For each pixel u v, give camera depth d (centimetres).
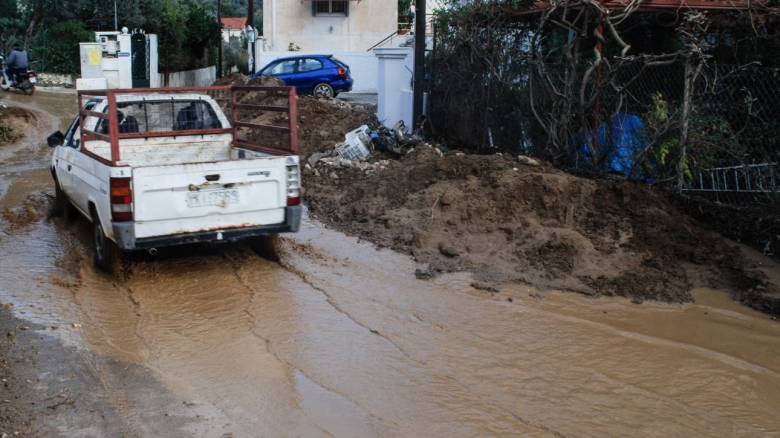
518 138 1155
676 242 806
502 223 856
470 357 572
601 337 615
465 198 900
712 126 874
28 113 1888
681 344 606
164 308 665
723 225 836
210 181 712
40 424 449
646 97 977
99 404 479
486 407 493
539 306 682
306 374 536
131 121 857
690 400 512
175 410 477
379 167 1161
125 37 2591
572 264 771
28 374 516
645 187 895
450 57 1342
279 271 773
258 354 569
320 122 1580
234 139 909
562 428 468
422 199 943
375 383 525
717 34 995
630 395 517
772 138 848
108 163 694
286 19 3534
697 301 703
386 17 3559
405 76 1532
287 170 753
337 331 617
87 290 709
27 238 876
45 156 1480
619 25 1095
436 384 525
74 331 601
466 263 788
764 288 711
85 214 817
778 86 845
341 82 2581
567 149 1028
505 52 1166
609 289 721
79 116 823
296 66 2561
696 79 883
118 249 753
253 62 3412
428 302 686
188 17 3684
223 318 643
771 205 817
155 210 694
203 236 721
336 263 798
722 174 887
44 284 712
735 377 548
